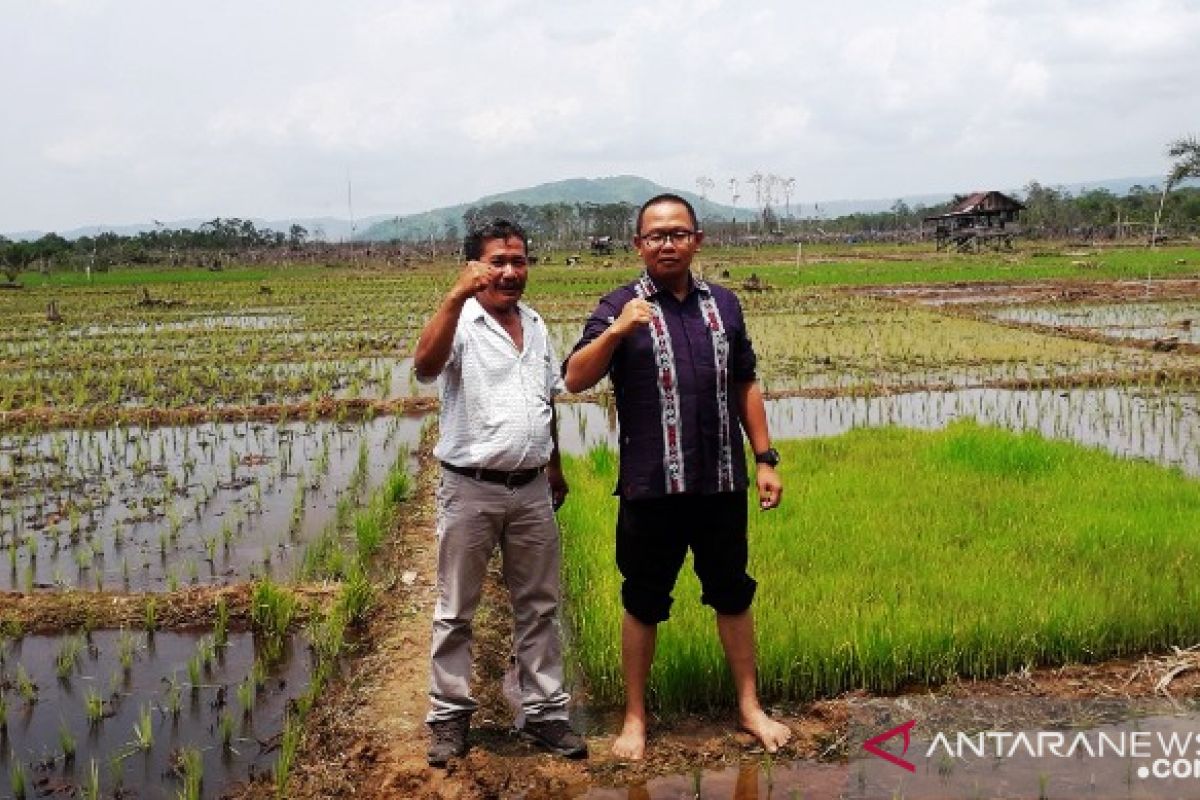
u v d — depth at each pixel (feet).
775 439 38.40
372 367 61.77
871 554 21.59
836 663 16.87
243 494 32.19
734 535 14.90
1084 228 261.85
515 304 14.93
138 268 237.66
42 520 29.48
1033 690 16.63
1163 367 54.03
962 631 17.26
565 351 66.08
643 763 14.76
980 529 23.44
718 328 14.53
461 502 14.46
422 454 37.35
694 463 14.32
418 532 26.50
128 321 93.50
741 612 15.25
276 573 24.48
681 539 14.87
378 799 14.11
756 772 14.51
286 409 45.98
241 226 320.09
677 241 14.17
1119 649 17.95
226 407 46.50
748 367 15.26
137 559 25.81
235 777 14.98
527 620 15.21
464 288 13.44
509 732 15.90
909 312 86.38
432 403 47.55
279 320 92.17
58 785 14.75
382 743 15.44
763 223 358.02
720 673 16.48
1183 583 19.10
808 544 22.13
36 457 37.68
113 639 20.26
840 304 94.27
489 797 14.08
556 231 367.25
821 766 14.60
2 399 49.96
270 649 19.62
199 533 27.99
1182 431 40.19
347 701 16.81
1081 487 27.09
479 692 17.21
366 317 93.25
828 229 398.21
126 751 15.80
